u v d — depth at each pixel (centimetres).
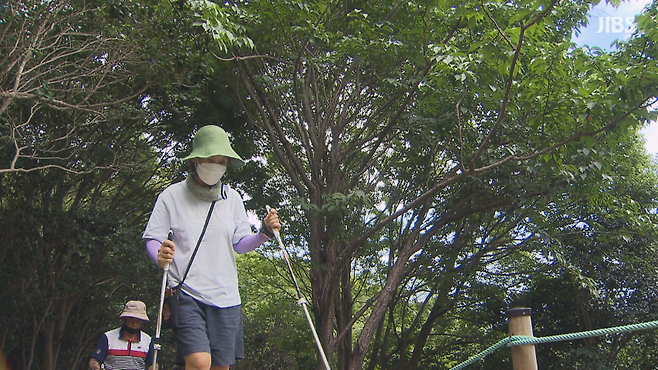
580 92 785
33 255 1191
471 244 1250
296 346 1861
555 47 816
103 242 1157
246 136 1300
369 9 966
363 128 1108
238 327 299
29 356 1423
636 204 1162
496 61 688
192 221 297
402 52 904
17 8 777
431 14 954
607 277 1416
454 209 1088
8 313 1231
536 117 836
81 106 928
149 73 961
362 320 1967
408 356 1772
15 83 755
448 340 1780
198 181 304
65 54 834
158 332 267
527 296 1555
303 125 1188
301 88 1111
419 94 999
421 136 997
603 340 1464
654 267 1399
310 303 1705
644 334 1416
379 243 1509
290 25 882
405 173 1273
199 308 285
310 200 1074
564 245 1290
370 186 1287
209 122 1188
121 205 1340
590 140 779
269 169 1393
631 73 715
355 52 885
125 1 786
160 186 1452
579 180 936
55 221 1116
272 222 314
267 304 2139
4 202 1242
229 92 1152
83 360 1670
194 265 289
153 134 1252
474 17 678
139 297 1480
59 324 1467
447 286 1363
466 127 1017
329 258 1084
